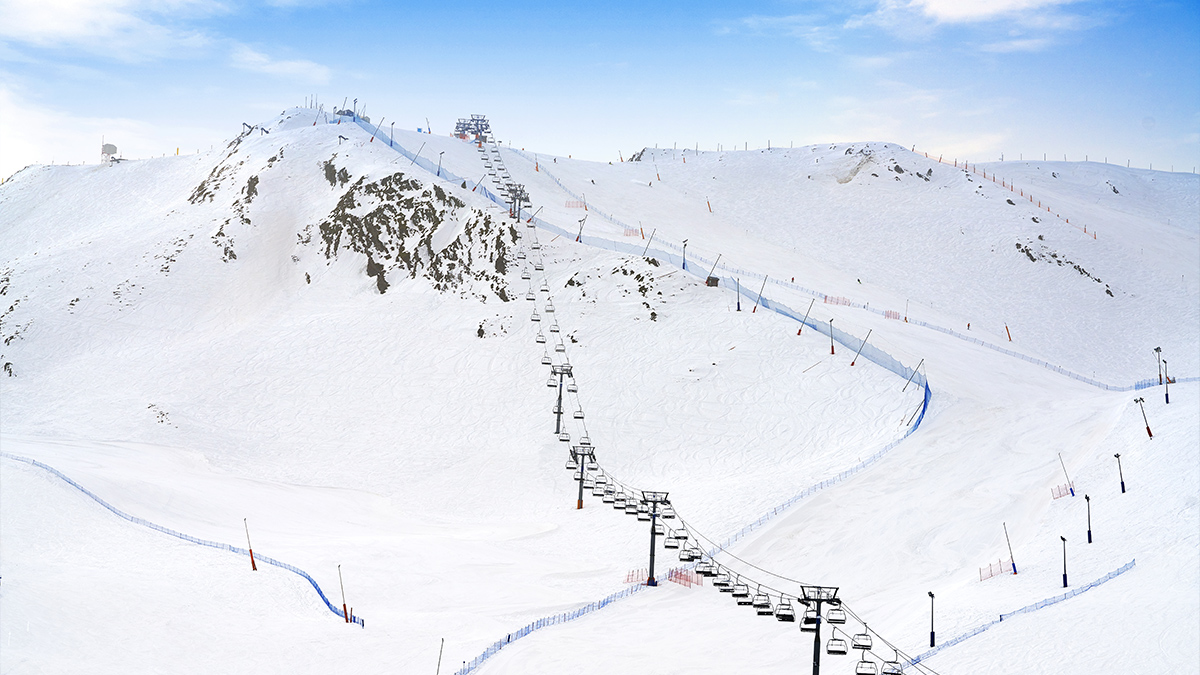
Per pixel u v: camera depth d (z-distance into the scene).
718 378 76.31
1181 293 115.81
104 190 146.75
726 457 66.38
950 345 85.50
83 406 80.12
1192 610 36.41
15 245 135.00
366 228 106.06
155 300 99.38
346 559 50.88
